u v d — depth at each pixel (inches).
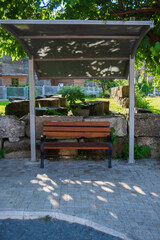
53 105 318.3
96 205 141.2
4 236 113.7
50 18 308.5
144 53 291.0
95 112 293.9
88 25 171.6
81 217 127.3
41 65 231.6
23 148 232.4
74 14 259.3
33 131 218.1
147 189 164.4
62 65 231.3
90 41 199.8
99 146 205.0
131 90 214.1
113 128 232.4
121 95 397.7
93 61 227.3
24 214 129.9
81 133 214.8
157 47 140.0
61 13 290.8
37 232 117.1
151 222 125.4
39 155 231.6
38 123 233.9
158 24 267.3
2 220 127.7
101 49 212.5
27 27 175.9
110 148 204.4
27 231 118.0
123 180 179.2
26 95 930.1
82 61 226.7
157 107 427.8
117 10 235.0
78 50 213.3
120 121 232.2
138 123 232.2
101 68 238.5
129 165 213.8
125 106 366.9
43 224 124.0
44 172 193.6
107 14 258.8
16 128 229.9
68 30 183.5
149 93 954.1
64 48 209.9
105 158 231.8
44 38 191.2
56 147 201.0
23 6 273.4
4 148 230.5
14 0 265.1
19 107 314.3
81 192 157.9
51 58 220.4
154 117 232.4
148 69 335.9
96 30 184.4
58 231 118.0
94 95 757.3
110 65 233.6
